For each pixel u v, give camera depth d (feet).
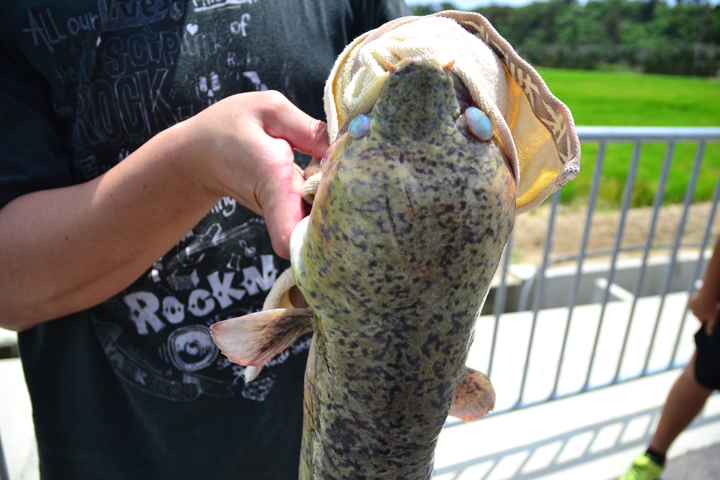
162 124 1.59
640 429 4.23
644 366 4.79
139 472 1.84
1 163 1.41
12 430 3.92
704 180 16.24
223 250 1.70
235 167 1.20
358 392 1.09
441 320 0.98
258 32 1.62
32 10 1.43
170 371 1.74
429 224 0.90
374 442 1.14
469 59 1.08
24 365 1.87
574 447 4.02
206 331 1.73
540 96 1.10
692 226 12.23
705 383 3.31
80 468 1.89
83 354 1.76
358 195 0.90
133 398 1.77
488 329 5.85
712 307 3.37
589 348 5.50
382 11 1.79
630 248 5.71
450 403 1.14
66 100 1.53
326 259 0.96
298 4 1.69
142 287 1.69
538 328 5.91
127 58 1.54
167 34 1.56
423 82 0.88
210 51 1.59
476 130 0.92
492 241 0.95
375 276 0.93
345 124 0.98
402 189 0.89
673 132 4.04
